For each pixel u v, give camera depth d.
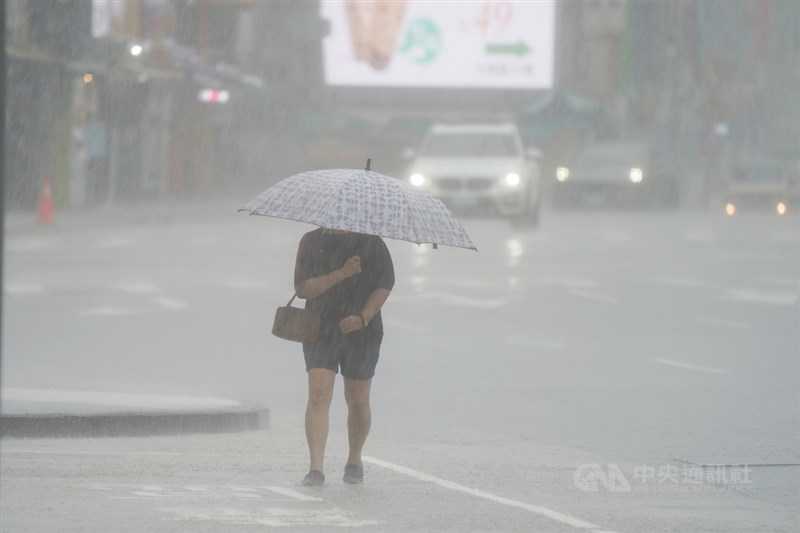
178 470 22.34
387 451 24.36
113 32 104.19
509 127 86.25
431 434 26.23
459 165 82.19
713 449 24.64
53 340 39.78
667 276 58.31
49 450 24.20
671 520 19.02
